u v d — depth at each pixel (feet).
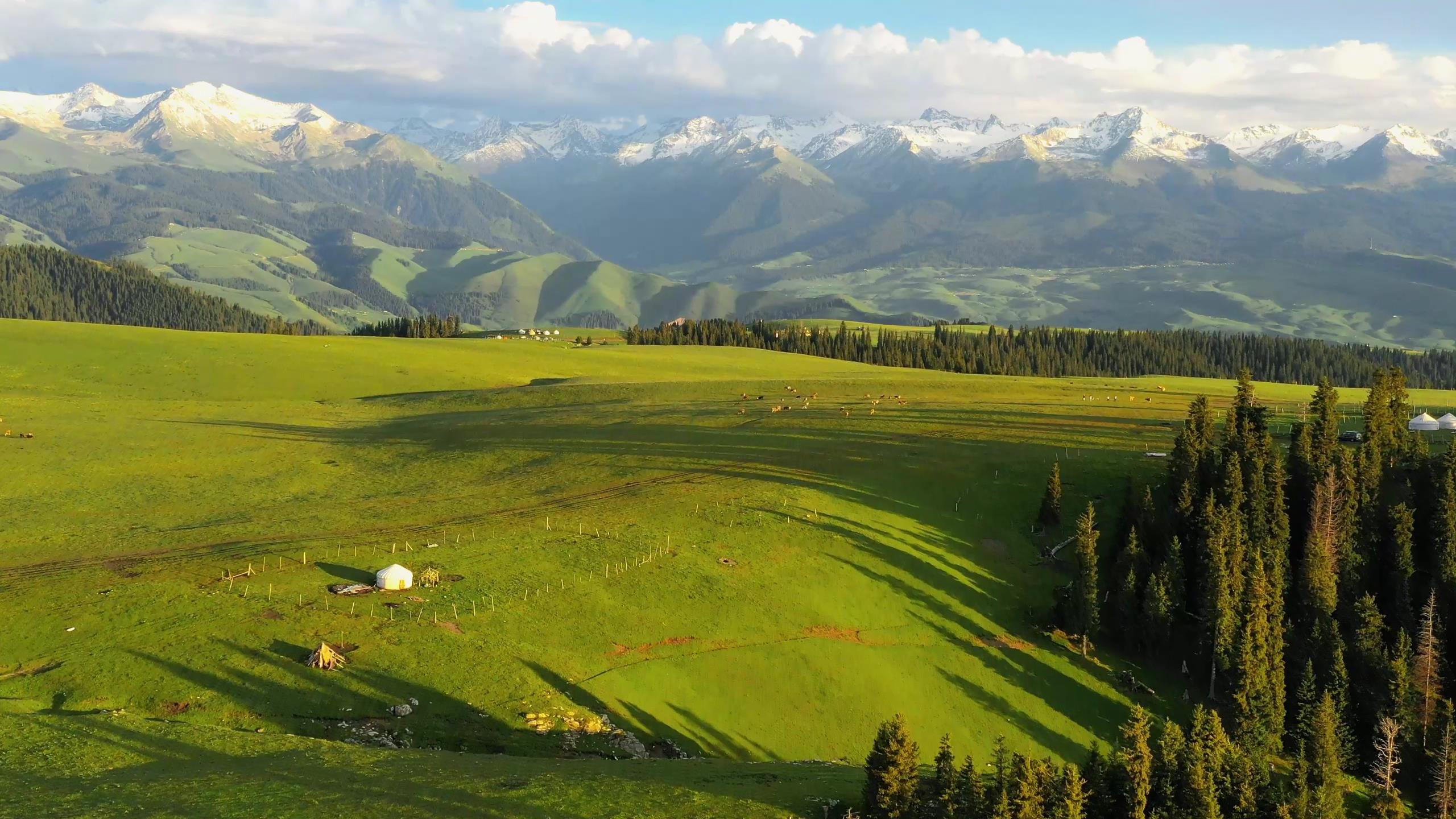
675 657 270.46
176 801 175.11
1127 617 331.36
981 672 303.48
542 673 246.88
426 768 196.44
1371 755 305.73
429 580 285.23
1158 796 221.87
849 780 214.07
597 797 189.57
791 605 305.12
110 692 219.82
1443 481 373.20
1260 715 298.56
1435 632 329.52
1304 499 392.06
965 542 364.79
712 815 185.37
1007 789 197.06
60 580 274.77
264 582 278.26
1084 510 387.96
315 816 173.37
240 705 218.79
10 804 170.19
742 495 376.27
